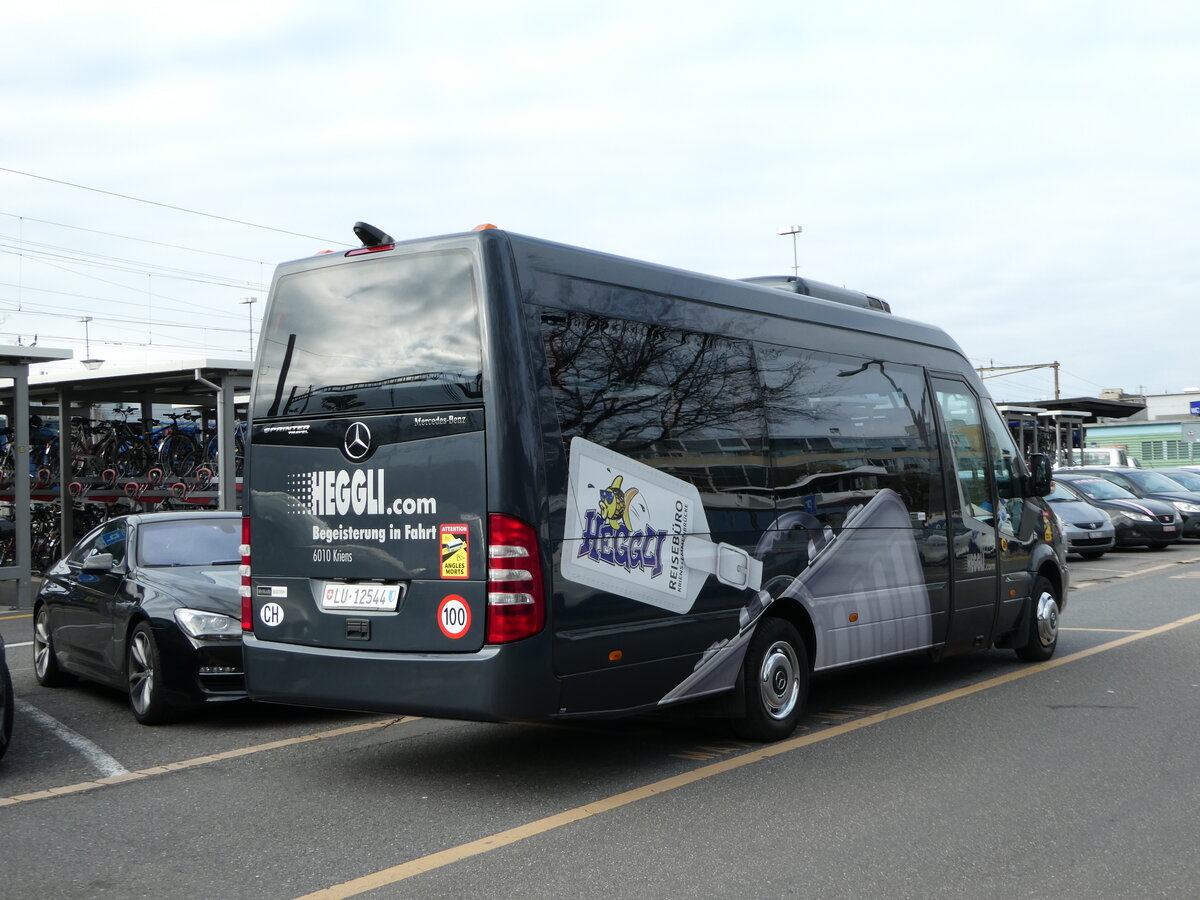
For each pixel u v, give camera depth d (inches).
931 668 394.9
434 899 174.2
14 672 416.5
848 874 182.9
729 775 248.8
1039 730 289.7
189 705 301.3
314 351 251.3
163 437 812.6
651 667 245.0
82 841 207.8
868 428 322.3
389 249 242.5
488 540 222.5
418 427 232.8
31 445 862.5
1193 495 1024.2
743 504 273.6
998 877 180.9
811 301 310.0
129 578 331.6
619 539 240.1
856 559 310.0
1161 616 510.9
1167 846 195.8
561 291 237.0
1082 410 1585.9
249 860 195.3
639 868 187.2
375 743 287.9
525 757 270.1
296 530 250.4
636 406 248.2
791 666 286.5
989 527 371.2
